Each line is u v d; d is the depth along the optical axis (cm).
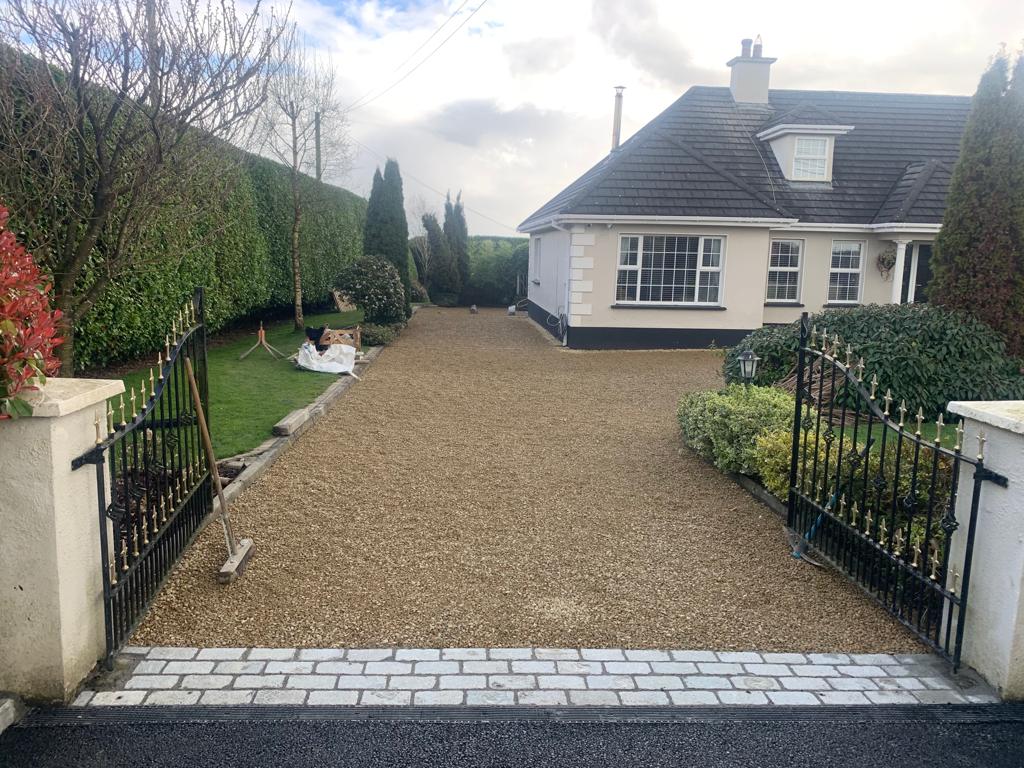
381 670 350
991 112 838
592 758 290
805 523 507
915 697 339
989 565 346
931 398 834
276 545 495
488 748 295
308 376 1088
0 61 534
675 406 998
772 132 1772
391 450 741
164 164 578
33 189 586
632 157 1622
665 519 569
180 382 490
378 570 465
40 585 309
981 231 856
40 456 302
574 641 385
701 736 306
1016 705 334
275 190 1792
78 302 603
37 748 290
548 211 1920
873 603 436
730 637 393
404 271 2092
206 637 377
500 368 1313
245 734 300
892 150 1873
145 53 530
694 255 1605
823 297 1756
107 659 340
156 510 414
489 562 483
